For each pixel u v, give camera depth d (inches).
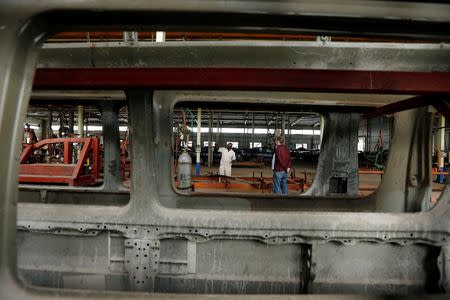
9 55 34.2
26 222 91.0
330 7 34.8
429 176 116.1
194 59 119.6
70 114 379.6
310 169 622.8
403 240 88.0
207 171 514.0
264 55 118.2
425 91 75.9
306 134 1123.9
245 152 805.2
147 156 88.6
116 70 76.7
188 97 128.9
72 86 78.0
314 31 38.6
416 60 114.8
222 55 119.0
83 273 93.4
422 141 117.9
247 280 91.0
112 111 139.7
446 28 37.9
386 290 90.9
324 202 139.4
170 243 91.4
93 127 805.2
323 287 90.0
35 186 148.6
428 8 35.3
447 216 87.6
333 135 147.6
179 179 183.9
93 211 91.3
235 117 889.5
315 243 86.9
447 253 87.5
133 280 90.1
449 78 75.2
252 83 75.7
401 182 125.6
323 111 147.2
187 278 91.4
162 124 126.6
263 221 87.3
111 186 141.7
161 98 126.0
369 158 584.7
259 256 91.3
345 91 77.3
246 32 39.4
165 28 38.6
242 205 136.3
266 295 39.5
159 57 120.2
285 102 135.4
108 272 92.9
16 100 35.4
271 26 37.8
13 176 35.7
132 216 89.8
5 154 34.7
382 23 37.0
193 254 90.7
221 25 37.8
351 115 145.7
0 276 34.7
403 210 123.8
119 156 141.9
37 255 95.4
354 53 115.6
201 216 88.7
